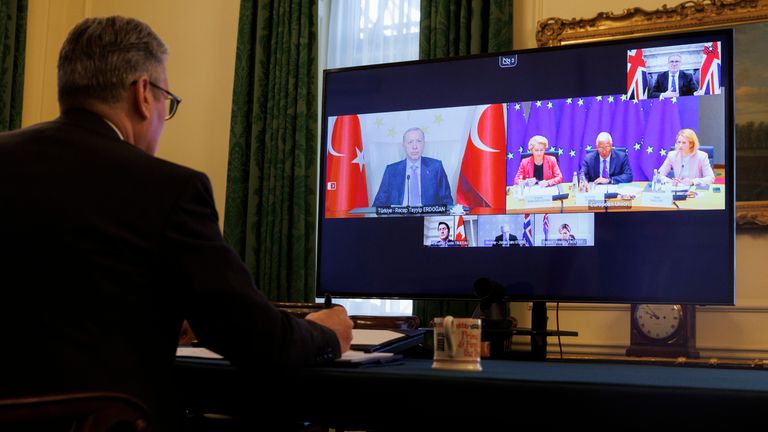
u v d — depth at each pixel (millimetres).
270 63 3725
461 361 1354
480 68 2312
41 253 1113
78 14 4262
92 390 1063
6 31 3996
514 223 2230
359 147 2420
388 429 1177
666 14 3016
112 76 1330
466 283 2258
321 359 1293
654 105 2135
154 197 1166
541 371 1393
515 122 2264
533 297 2186
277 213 3572
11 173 1171
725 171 2049
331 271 2402
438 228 2307
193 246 1151
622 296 2105
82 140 1230
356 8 3838
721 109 2074
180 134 3965
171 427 1149
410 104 2377
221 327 1140
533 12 3346
